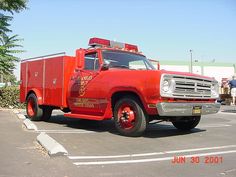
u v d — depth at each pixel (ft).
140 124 28.40
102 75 31.37
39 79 40.70
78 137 28.58
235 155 22.16
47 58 39.14
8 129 32.50
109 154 22.24
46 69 39.32
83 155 21.85
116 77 29.99
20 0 67.51
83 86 33.27
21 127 34.14
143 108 28.37
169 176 17.39
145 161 20.43
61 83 36.27
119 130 29.81
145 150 23.59
